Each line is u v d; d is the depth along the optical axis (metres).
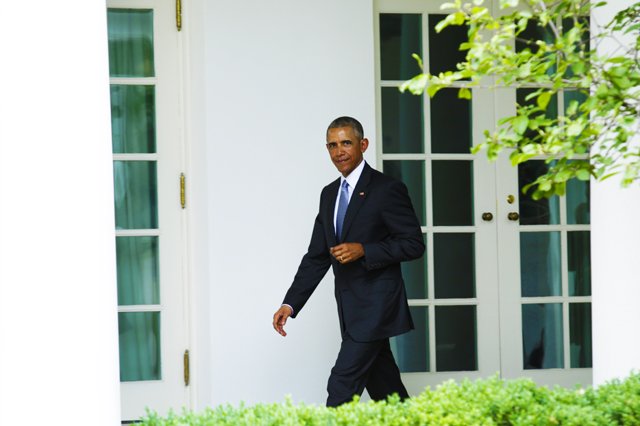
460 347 24.30
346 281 18.62
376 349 18.47
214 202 22.47
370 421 12.27
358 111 22.84
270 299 22.50
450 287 24.30
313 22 22.73
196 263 23.39
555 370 24.52
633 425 12.52
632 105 12.86
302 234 22.62
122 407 23.34
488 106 24.22
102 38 12.74
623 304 16.84
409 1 23.86
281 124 22.62
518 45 24.30
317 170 22.67
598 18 17.11
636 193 16.77
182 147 23.50
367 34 22.88
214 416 12.69
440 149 24.16
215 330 22.41
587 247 24.73
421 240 18.61
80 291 12.41
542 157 24.42
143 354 23.56
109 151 12.83
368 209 18.70
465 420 12.30
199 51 22.88
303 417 12.44
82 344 12.40
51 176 12.36
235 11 22.56
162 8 23.39
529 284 24.53
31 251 12.27
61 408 12.31
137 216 23.56
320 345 22.61
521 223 24.45
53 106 12.38
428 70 24.00
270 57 22.64
